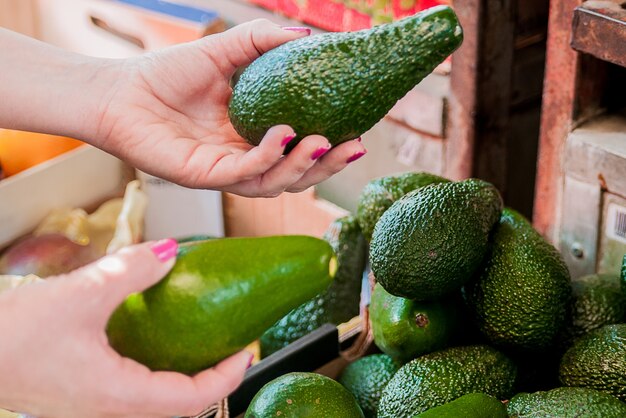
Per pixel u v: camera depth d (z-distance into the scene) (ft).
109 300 2.07
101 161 4.38
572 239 3.30
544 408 2.52
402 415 2.71
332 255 2.19
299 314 3.44
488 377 2.74
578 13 2.92
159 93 2.69
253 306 2.12
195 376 2.16
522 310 2.73
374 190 3.14
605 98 3.22
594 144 3.12
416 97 3.77
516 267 2.75
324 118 2.33
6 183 4.09
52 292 2.05
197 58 2.69
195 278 2.10
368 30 2.35
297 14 4.11
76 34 4.85
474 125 3.67
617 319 2.87
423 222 2.68
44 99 2.66
